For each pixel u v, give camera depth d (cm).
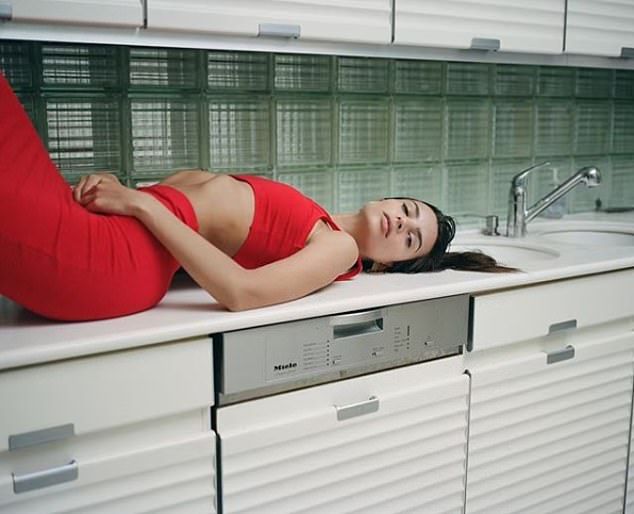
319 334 125
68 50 152
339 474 133
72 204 113
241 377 118
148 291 119
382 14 156
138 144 163
